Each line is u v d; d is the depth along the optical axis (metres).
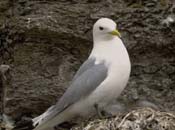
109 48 10.53
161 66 11.74
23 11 11.87
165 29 11.69
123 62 10.38
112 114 11.01
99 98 10.34
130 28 11.68
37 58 11.62
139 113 9.96
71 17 11.65
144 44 11.67
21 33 11.66
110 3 11.81
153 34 11.67
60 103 10.32
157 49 11.73
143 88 11.63
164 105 11.55
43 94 11.40
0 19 12.05
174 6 11.78
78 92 10.30
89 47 11.66
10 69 11.65
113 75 10.30
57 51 11.66
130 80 11.68
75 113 10.51
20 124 10.72
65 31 11.55
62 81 11.45
